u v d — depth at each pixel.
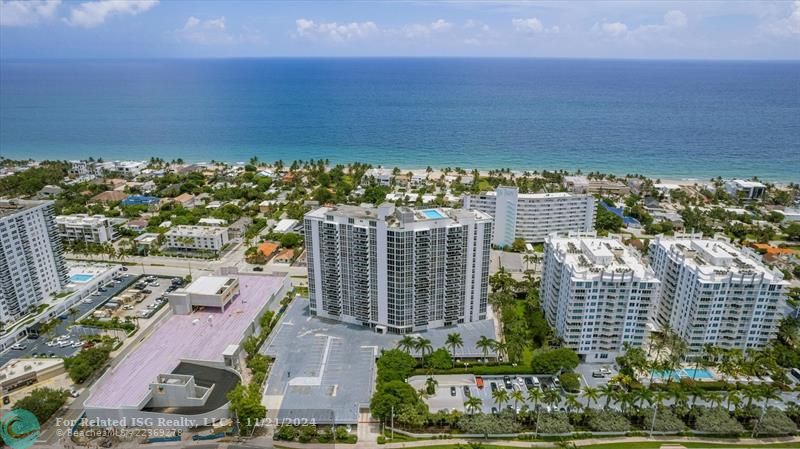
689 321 186.88
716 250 198.12
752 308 180.38
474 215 198.75
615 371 183.25
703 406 161.00
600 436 151.12
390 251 187.62
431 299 198.88
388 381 163.38
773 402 166.38
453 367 182.88
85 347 197.88
